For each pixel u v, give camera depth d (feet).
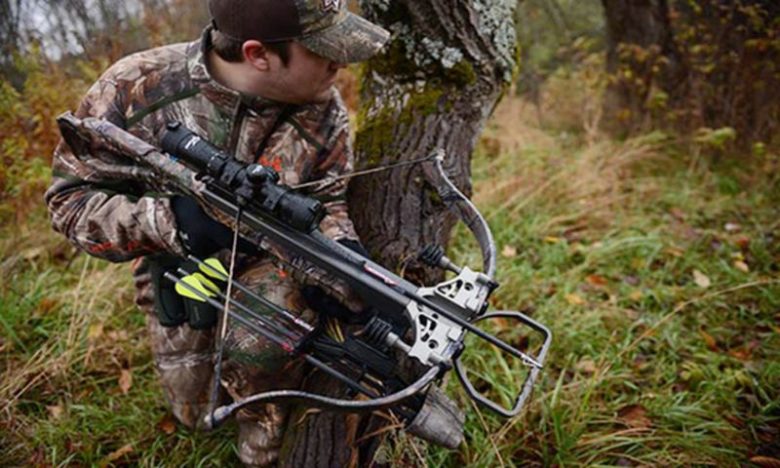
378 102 6.93
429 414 5.28
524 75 20.80
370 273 5.15
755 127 16.29
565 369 8.89
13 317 9.27
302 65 5.63
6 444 7.63
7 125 10.60
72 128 5.81
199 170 5.46
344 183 6.61
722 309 10.72
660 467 7.73
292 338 5.40
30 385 8.11
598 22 22.80
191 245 5.66
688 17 16.88
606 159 15.60
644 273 11.59
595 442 7.86
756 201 14.21
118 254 5.97
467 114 6.77
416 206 6.81
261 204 5.22
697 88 16.83
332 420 6.43
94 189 6.07
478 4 6.38
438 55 6.55
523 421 8.00
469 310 4.99
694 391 8.94
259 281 6.37
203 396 7.49
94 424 7.97
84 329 8.96
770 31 15.49
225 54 5.84
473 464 7.49
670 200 14.29
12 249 10.72
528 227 12.69
